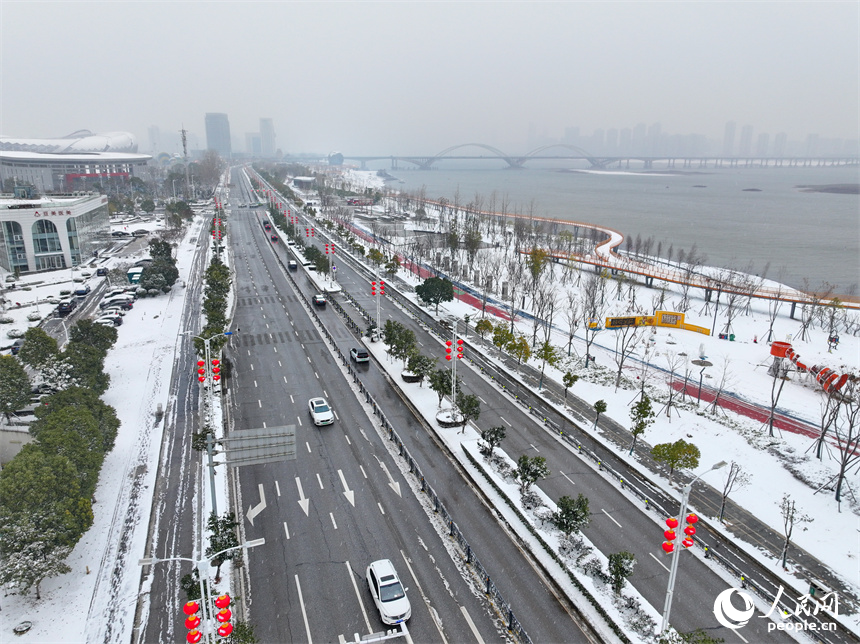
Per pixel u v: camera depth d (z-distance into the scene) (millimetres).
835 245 173500
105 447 45750
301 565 35188
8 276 105000
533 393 61344
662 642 26891
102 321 79938
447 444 49812
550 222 183000
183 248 140625
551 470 46469
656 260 135750
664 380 65188
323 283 108000
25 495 33031
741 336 81688
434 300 86250
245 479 44438
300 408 56406
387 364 68250
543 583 34188
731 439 51781
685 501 27359
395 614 30328
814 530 39438
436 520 39750
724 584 34500
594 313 83375
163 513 40250
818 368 63625
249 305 93188
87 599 32625
